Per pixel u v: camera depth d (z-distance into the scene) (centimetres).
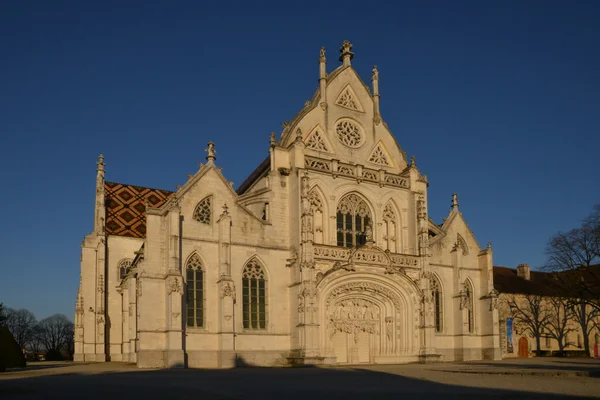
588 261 7638
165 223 5128
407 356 5831
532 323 8950
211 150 5550
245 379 3325
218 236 5359
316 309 5394
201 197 5362
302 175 5659
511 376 3453
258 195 5684
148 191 8481
